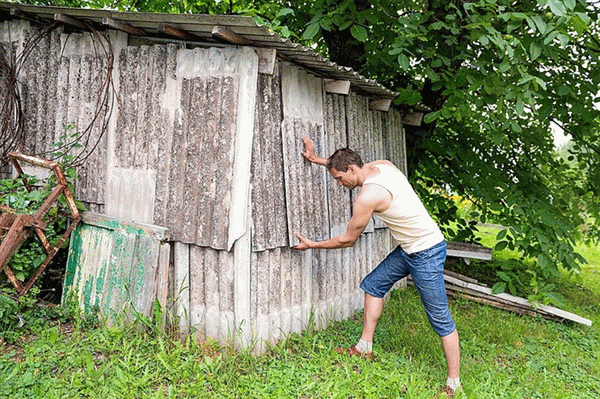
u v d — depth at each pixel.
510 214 5.94
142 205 3.99
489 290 5.82
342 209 4.83
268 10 5.52
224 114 3.57
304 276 4.19
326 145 4.58
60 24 4.47
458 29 4.69
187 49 3.81
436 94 6.60
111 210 4.18
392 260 3.80
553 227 5.59
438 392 3.43
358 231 3.54
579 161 6.68
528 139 6.78
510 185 6.10
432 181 7.28
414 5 5.43
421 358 3.92
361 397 3.20
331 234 4.60
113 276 3.87
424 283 3.51
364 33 4.68
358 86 4.84
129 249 3.83
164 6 7.24
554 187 6.82
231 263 3.58
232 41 3.35
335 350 3.83
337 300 4.71
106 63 4.20
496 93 4.59
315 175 4.34
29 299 3.72
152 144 3.94
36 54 4.59
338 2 5.60
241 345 3.52
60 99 4.47
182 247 3.79
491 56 5.06
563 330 5.40
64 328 3.80
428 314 3.55
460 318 5.14
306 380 3.30
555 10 3.57
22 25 4.63
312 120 4.32
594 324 5.82
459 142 7.03
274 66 3.81
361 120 5.31
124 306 3.74
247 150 3.50
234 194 3.50
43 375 3.02
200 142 3.68
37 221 3.67
